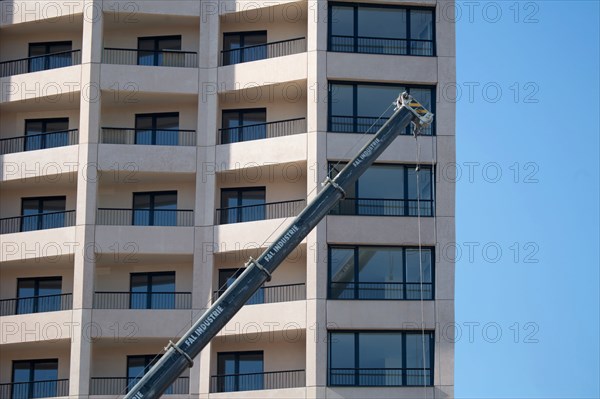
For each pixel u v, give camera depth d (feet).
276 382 316.81
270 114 337.11
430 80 328.90
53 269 335.88
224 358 322.34
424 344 312.71
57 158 333.21
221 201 333.62
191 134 338.54
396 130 251.39
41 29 350.64
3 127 347.97
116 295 329.11
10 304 333.01
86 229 325.21
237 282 231.71
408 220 320.09
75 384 316.81
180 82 336.70
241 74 334.65
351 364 310.24
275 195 331.16
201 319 228.43
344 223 317.83
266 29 344.90
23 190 342.44
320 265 314.76
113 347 327.06
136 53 346.13
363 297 315.37
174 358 224.94
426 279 317.63
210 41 339.98
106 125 342.03
